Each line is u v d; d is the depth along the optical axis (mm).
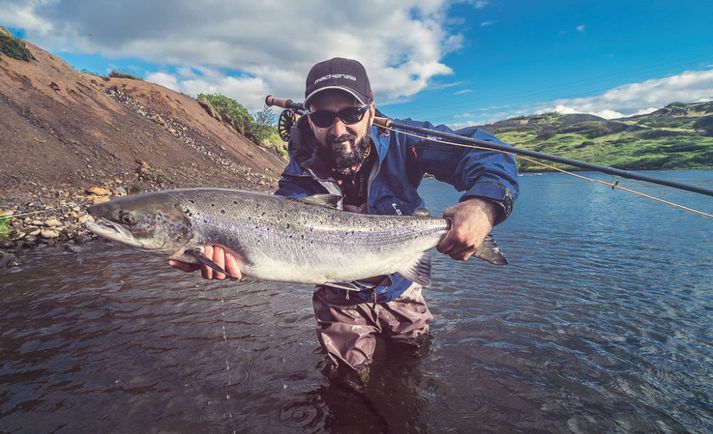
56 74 4895
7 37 4434
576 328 1257
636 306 1443
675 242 2668
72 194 3090
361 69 1008
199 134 6992
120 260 2072
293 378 1000
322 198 958
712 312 1376
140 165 4297
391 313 1058
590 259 2211
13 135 3381
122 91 6555
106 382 965
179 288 1653
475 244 850
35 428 800
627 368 1018
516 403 886
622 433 791
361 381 971
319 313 1053
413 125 1157
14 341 1165
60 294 1551
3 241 2188
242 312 1414
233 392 937
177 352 1118
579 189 8656
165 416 845
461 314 1383
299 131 1091
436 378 989
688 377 975
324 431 806
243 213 898
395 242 930
